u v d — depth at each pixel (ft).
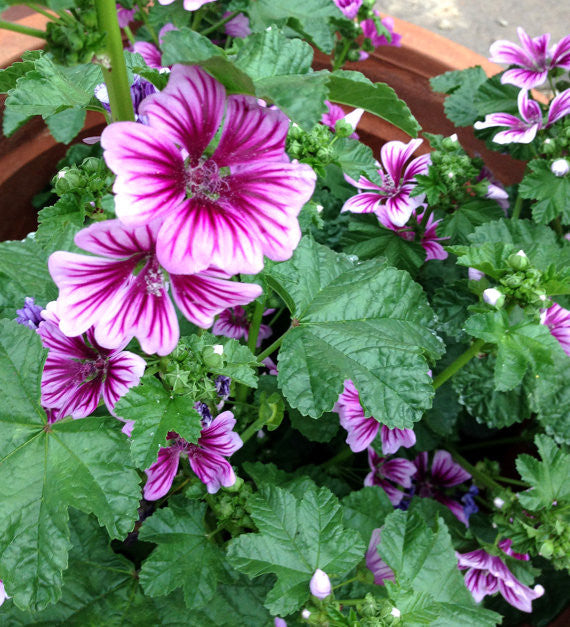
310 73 0.51
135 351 0.78
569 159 1.12
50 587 0.64
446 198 1.20
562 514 0.93
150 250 0.54
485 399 1.11
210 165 0.53
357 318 0.83
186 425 0.63
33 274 0.80
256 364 0.70
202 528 0.90
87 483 0.65
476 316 0.79
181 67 0.48
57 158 1.55
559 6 2.19
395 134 1.60
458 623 0.82
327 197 1.41
